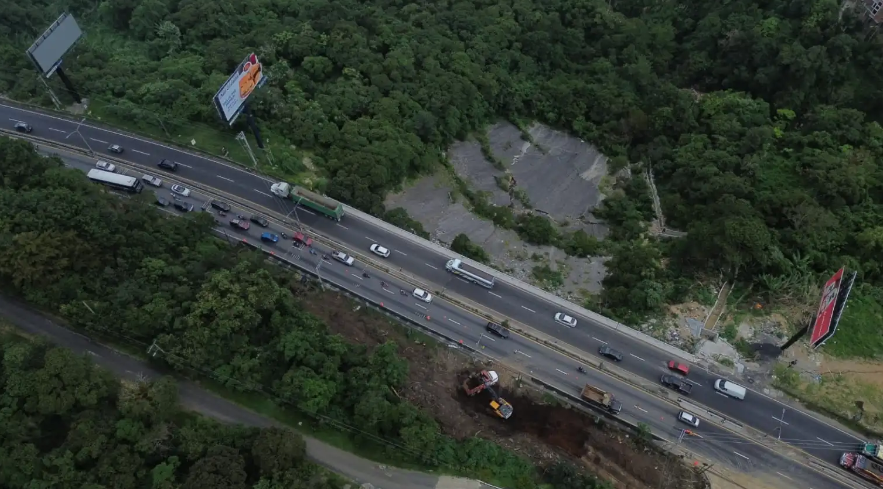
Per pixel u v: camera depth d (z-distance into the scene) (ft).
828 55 482.28
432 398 315.58
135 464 246.47
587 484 279.69
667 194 455.22
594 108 520.83
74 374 257.14
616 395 327.88
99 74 442.91
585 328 352.90
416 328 347.36
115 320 289.33
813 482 301.84
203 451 256.73
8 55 443.32
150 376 291.58
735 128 472.03
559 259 407.85
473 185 469.16
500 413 313.32
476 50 519.60
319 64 464.24
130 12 508.94
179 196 388.98
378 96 460.55
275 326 306.76
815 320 329.72
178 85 428.97
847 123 456.86
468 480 280.72
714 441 312.91
